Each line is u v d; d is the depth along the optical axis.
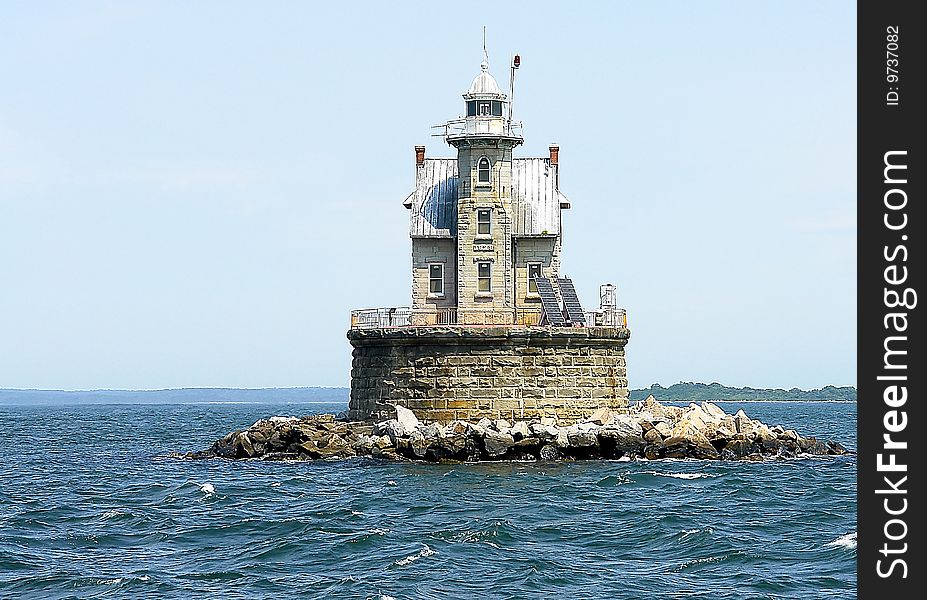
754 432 162.75
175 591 84.25
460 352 153.25
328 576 87.88
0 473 159.12
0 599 82.81
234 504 121.06
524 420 152.75
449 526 105.94
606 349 156.38
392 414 156.25
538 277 167.12
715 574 88.06
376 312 160.00
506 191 165.38
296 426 164.25
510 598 81.19
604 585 84.94
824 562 91.38
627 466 146.75
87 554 96.81
